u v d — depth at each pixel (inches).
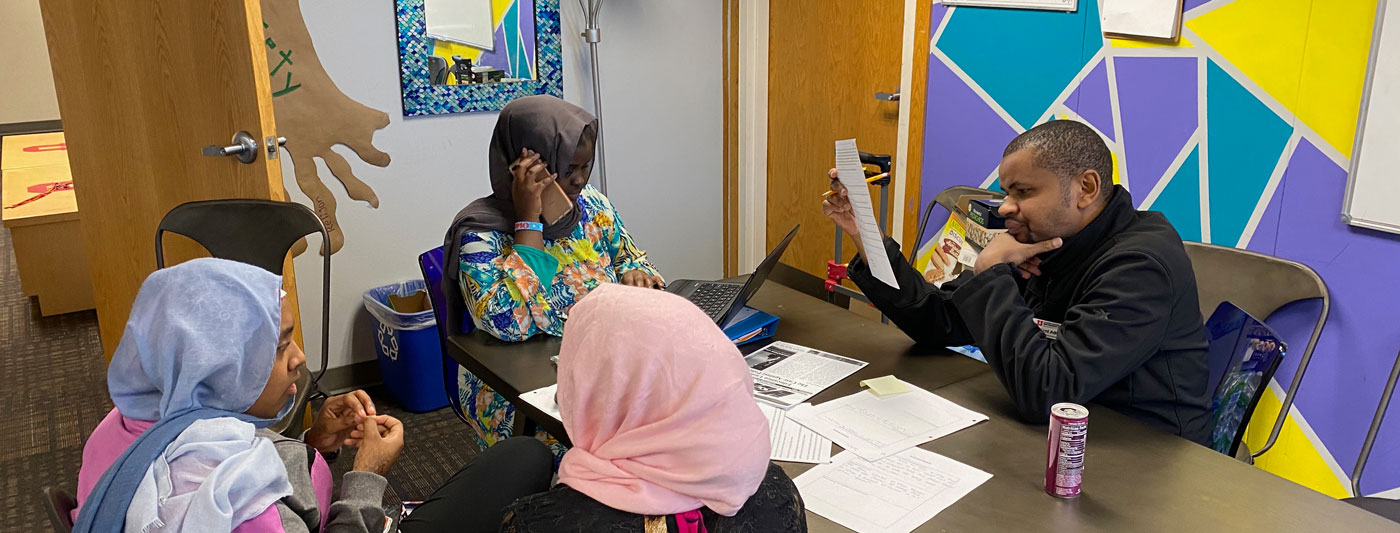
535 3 131.7
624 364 36.6
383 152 125.3
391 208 128.0
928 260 130.0
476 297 73.1
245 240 85.3
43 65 268.5
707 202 160.6
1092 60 101.2
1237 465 50.8
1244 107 87.4
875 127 136.6
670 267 160.1
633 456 36.4
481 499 57.4
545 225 80.4
